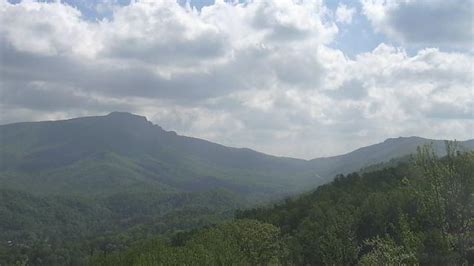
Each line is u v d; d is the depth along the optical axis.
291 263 72.19
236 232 75.25
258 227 77.19
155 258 47.44
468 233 27.30
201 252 50.09
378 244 32.16
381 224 68.50
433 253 27.58
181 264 46.34
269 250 74.50
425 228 29.39
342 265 49.31
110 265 53.16
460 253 27.41
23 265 88.12
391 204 70.75
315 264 67.12
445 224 27.67
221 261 50.59
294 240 79.94
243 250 71.50
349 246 50.09
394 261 28.78
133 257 51.19
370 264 31.55
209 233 69.94
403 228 29.67
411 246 28.48
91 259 57.47
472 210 27.03
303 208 111.38
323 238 56.34
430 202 27.78
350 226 59.56
